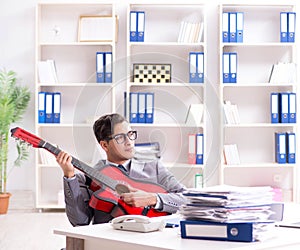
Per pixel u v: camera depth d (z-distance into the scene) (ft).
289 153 23.47
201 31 23.36
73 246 8.29
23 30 24.27
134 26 23.30
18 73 24.31
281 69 23.56
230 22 23.39
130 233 8.16
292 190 23.98
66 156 9.55
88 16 23.89
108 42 23.52
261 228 7.78
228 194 7.84
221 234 7.67
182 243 7.52
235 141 24.32
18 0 24.25
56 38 24.17
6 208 23.26
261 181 24.29
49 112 23.26
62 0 24.16
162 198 9.55
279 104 23.63
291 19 23.58
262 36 24.27
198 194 7.94
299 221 8.93
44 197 24.20
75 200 9.69
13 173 24.22
